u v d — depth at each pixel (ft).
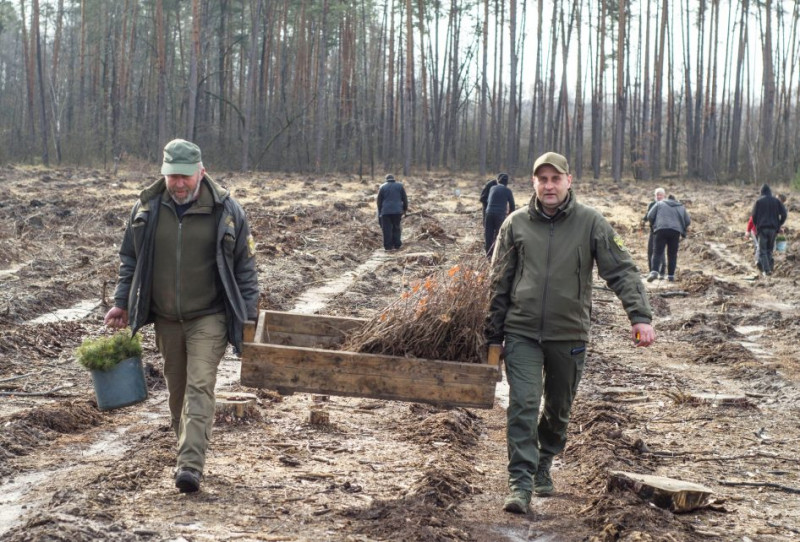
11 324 35.04
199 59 189.16
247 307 17.43
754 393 29.01
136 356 18.45
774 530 16.51
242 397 23.44
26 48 193.47
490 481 19.20
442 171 205.67
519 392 16.67
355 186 132.87
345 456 20.35
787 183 173.58
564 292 16.66
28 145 195.21
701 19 203.41
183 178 16.67
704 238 79.36
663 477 18.42
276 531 15.14
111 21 226.17
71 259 55.06
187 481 16.29
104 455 20.04
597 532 15.89
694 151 205.16
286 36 216.95
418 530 15.21
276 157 195.31
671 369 33.17
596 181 181.57
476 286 17.13
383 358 16.92
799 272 58.65
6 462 19.16
